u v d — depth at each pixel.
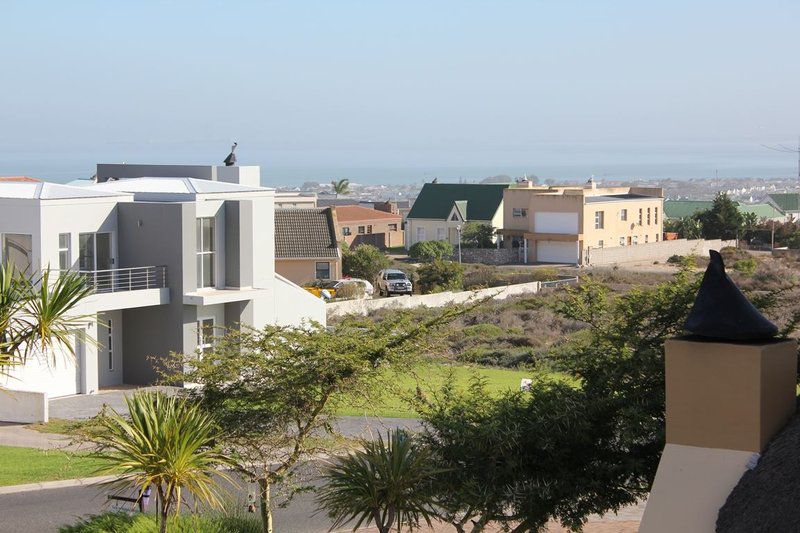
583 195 90.25
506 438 11.80
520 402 12.99
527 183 106.12
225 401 14.31
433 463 12.03
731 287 6.58
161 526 11.41
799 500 5.76
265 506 14.25
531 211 93.94
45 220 31.92
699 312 6.59
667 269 80.56
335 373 14.00
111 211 34.56
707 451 6.34
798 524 5.68
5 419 28.25
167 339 34.53
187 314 34.69
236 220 36.78
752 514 5.98
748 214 105.31
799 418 6.44
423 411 13.42
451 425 12.21
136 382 34.75
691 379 6.39
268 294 37.00
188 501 16.95
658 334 13.11
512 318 48.06
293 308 40.06
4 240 32.38
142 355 34.75
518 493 11.70
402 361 14.68
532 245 93.56
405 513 11.88
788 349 6.51
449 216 103.69
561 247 91.62
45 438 25.73
